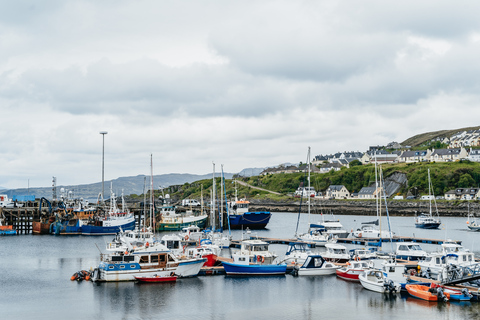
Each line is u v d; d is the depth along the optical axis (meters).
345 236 119.25
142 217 156.62
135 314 50.03
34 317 49.16
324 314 50.00
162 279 63.66
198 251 75.06
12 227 138.50
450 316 48.72
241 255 71.62
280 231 148.25
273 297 56.88
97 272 63.81
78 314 50.06
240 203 176.12
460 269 56.25
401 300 55.09
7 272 73.00
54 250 99.81
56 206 155.38
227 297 56.66
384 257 74.44
